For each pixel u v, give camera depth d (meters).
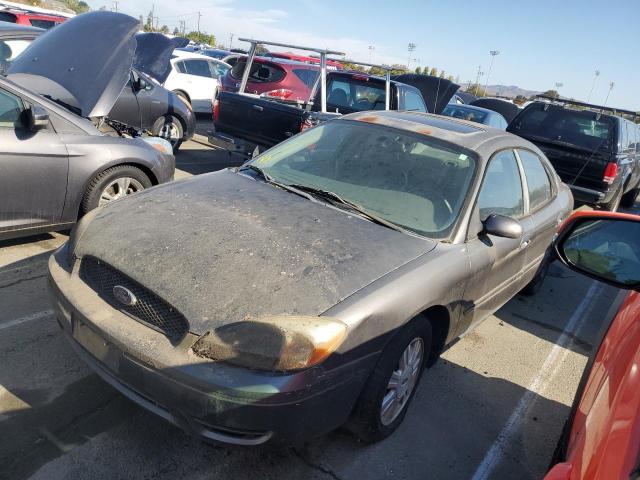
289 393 2.17
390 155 3.60
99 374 2.54
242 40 7.80
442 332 3.16
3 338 3.32
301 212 3.07
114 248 2.66
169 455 2.63
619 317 2.50
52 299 2.75
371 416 2.65
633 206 11.92
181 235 2.72
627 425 1.37
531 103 8.80
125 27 5.01
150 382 2.28
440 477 2.77
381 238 2.93
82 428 2.71
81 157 4.46
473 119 12.27
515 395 3.67
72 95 4.80
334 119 4.12
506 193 3.76
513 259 3.77
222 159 9.33
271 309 2.31
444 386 3.61
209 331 2.25
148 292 2.44
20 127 4.17
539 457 3.08
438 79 10.32
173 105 8.89
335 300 2.42
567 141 8.31
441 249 3.01
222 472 2.57
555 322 5.00
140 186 5.05
